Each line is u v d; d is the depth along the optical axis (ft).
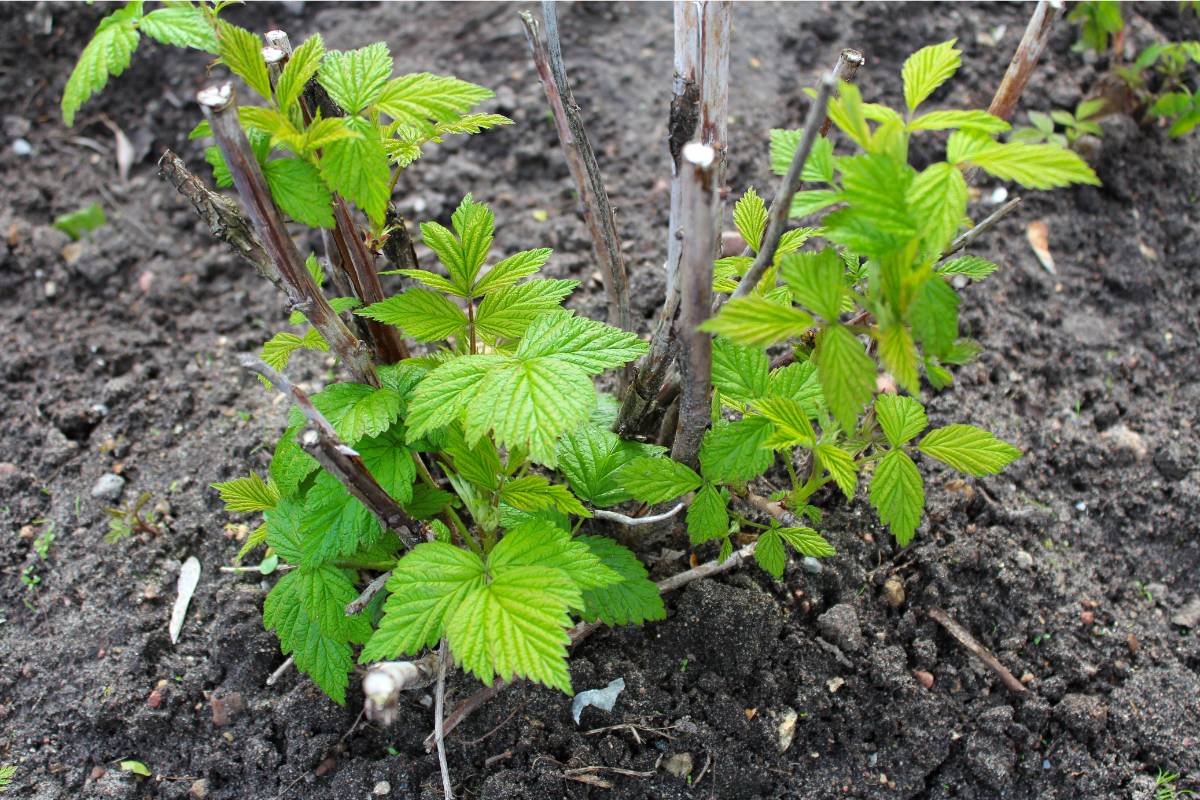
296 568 1.80
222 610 1.96
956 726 1.86
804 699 1.84
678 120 1.54
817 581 1.94
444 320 1.66
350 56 1.55
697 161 1.35
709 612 1.86
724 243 2.28
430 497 1.69
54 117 2.62
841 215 1.39
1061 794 1.82
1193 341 2.28
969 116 1.38
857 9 2.64
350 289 1.78
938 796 1.83
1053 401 2.20
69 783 1.83
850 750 1.83
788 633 1.89
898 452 1.61
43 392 2.25
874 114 1.43
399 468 1.61
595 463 1.77
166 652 1.93
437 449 1.63
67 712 1.88
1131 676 1.90
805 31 2.63
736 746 1.81
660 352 1.68
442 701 1.71
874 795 1.81
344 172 1.47
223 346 2.33
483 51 2.66
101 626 1.96
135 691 1.89
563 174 2.51
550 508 1.73
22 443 2.19
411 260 1.83
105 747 1.86
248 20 2.68
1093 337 2.28
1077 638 1.94
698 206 1.39
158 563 2.02
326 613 1.69
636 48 2.66
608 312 2.28
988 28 2.62
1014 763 1.84
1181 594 2.01
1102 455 2.12
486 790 1.75
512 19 2.68
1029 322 2.29
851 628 1.89
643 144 2.53
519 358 1.55
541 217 2.45
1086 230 2.40
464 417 1.54
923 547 1.97
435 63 2.64
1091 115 2.49
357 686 1.85
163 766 1.85
